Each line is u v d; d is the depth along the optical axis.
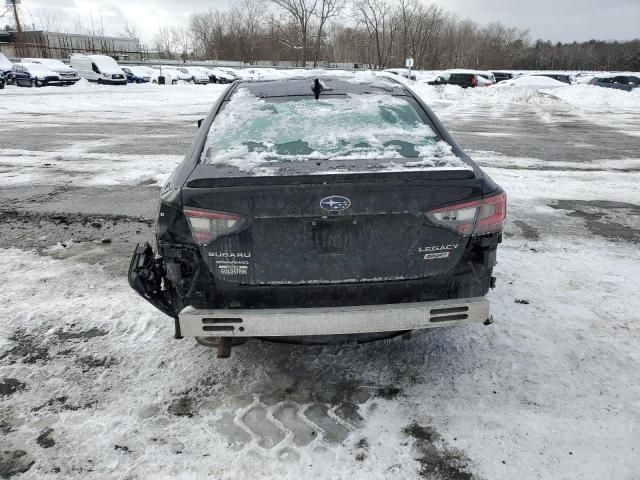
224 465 2.28
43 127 13.66
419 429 2.49
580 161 9.26
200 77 42.47
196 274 2.45
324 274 2.43
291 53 67.00
